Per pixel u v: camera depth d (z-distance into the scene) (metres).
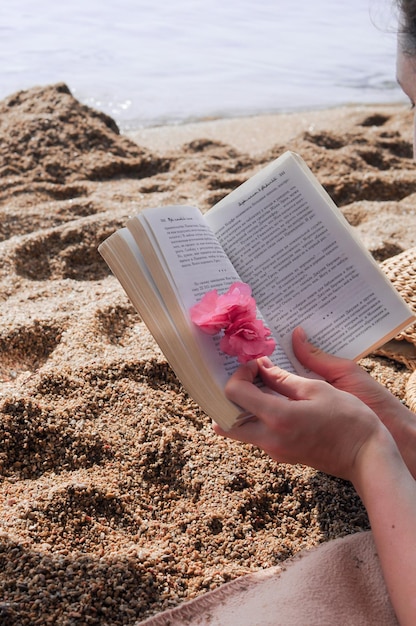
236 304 0.63
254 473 0.80
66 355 0.97
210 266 0.69
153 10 3.85
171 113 2.51
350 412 0.62
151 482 0.79
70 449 0.81
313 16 4.02
